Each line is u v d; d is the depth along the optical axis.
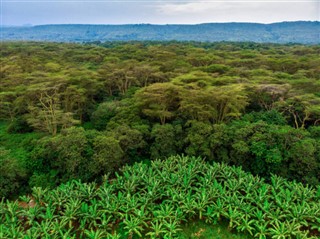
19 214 16.38
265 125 22.23
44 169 21.72
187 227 16.70
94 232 15.57
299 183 18.94
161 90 25.84
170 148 23.52
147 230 16.41
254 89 28.70
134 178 19.12
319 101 26.00
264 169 20.94
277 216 16.14
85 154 20.86
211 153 22.39
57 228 15.25
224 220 17.14
